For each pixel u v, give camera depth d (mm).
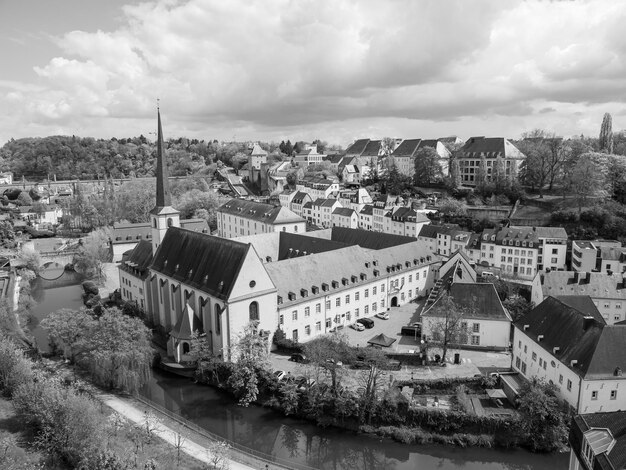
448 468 61094
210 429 67000
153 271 103312
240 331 81812
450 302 85438
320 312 95312
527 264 134125
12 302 110812
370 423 66938
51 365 79625
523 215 168250
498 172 191125
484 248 141625
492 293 89375
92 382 75562
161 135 107625
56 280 152750
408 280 115875
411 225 164625
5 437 52594
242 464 58531
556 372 67750
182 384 79688
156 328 102312
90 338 75625
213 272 87062
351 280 101438
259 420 69438
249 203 181500
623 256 119188
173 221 111500
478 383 73938
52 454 50125
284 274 92438
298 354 82438
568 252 135750
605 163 161375
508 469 60469
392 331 97688
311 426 68000
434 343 83125
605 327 64562
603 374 61688
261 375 74438
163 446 59000
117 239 162250
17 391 59219
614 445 42125
